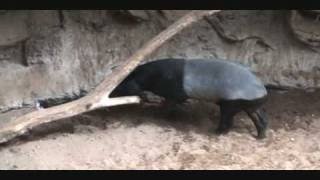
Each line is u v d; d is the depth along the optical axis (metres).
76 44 11.00
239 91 9.77
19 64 10.63
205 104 11.27
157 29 11.43
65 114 9.33
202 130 10.23
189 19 9.70
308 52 11.99
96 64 11.20
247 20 11.78
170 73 10.11
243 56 11.93
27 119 9.12
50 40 10.72
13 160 8.84
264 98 9.88
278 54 12.03
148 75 10.25
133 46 11.39
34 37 10.56
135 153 9.32
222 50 11.85
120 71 9.55
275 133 10.30
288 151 9.70
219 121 10.60
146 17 11.27
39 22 10.54
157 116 10.56
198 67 10.07
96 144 9.45
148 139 9.76
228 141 9.90
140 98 10.22
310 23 11.78
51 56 10.77
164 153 9.39
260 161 9.32
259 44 11.98
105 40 11.23
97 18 11.05
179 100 10.16
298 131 10.43
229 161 9.27
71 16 10.88
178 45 11.66
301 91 12.05
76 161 8.96
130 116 10.46
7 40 10.20
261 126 10.03
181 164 9.09
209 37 11.77
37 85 10.69
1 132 9.03
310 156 9.58
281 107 11.32
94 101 9.45
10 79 10.41
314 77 12.04
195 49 11.75
